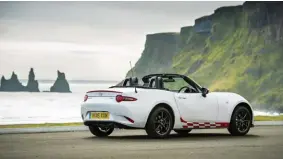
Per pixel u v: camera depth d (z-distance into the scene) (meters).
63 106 153.75
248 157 8.44
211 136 12.84
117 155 8.63
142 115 11.84
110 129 12.86
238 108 13.16
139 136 12.80
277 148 9.84
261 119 20.41
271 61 179.38
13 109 138.12
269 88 172.75
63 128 14.70
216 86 189.38
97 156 8.49
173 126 12.30
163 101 12.14
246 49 190.62
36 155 8.65
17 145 10.38
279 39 179.75
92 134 13.34
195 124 12.62
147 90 12.08
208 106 12.77
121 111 11.74
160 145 10.40
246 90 179.88
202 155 8.69
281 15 182.12
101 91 12.07
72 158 8.24
